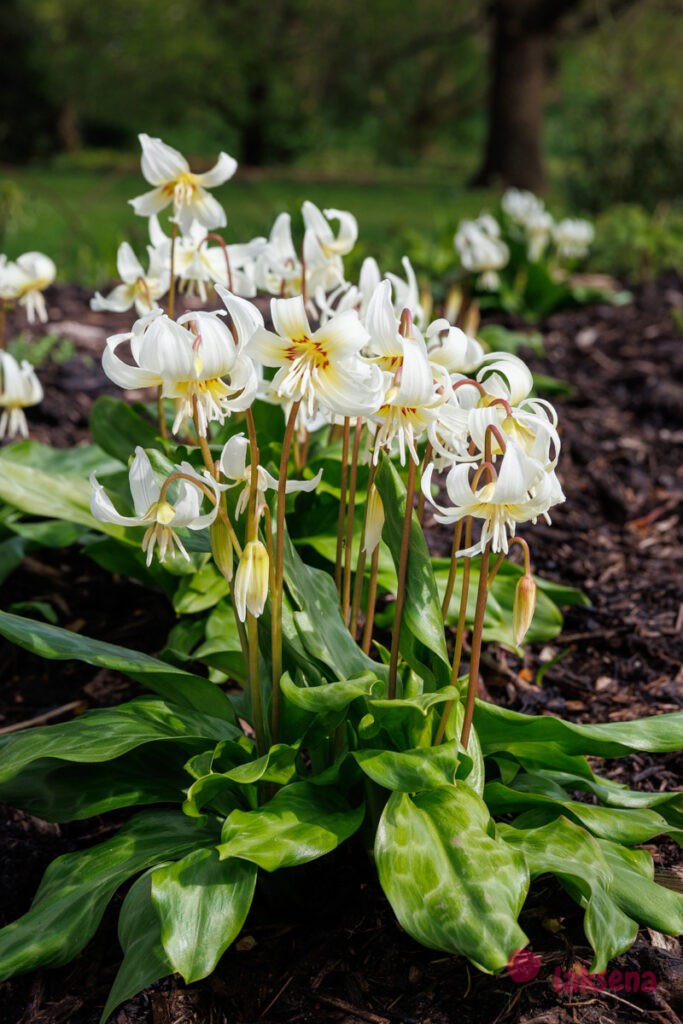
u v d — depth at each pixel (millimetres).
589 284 8219
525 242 7387
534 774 2541
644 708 3256
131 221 12734
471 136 27656
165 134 27766
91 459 3816
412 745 2244
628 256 9055
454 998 2201
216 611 3033
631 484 4645
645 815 2377
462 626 2199
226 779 2117
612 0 17516
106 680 3287
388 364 1974
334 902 2475
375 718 2184
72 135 25844
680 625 3664
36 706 3225
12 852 2635
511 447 1827
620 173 11609
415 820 2074
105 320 6430
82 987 2287
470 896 1957
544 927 2346
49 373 5289
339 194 17547
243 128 23719
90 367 5445
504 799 2342
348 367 1896
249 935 2400
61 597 3664
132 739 2236
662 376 5805
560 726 2277
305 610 2307
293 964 2312
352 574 3281
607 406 5484
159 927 2096
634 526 4352
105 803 2377
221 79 22312
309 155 26641
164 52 21422
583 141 12094
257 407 3188
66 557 3871
